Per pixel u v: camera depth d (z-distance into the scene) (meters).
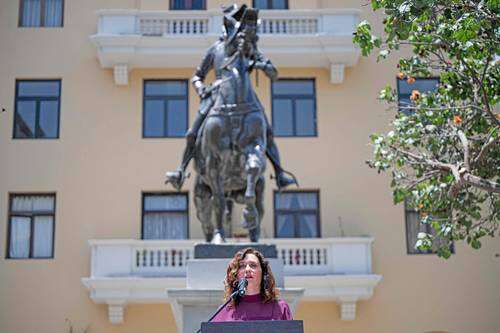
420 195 14.13
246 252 7.35
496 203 13.78
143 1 25.64
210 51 12.89
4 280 23.55
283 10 24.66
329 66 24.77
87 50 25.08
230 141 11.77
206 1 25.83
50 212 24.12
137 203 24.08
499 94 13.52
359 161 24.52
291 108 24.81
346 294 22.64
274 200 24.12
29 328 23.28
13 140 24.41
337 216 24.14
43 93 24.86
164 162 24.34
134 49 24.27
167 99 24.80
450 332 23.66
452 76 13.70
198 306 10.80
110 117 24.61
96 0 25.53
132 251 22.80
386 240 24.06
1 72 24.83
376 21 25.14
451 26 11.92
